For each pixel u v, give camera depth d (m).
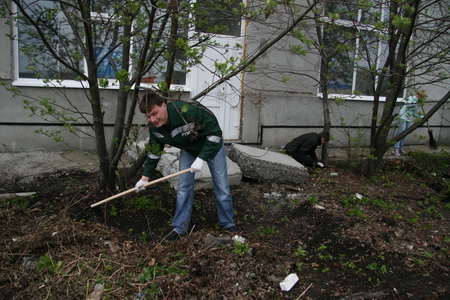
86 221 3.92
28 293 2.76
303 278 3.33
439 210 5.29
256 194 5.10
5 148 5.78
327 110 6.54
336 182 6.00
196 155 3.71
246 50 6.95
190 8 3.71
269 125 7.54
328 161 7.12
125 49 4.31
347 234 4.13
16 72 5.74
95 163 5.52
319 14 4.80
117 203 4.30
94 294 2.79
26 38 5.73
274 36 7.03
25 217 3.87
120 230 3.90
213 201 4.79
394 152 8.08
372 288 3.24
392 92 6.05
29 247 3.25
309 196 5.21
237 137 7.40
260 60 7.15
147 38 3.58
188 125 3.32
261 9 3.97
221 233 3.96
